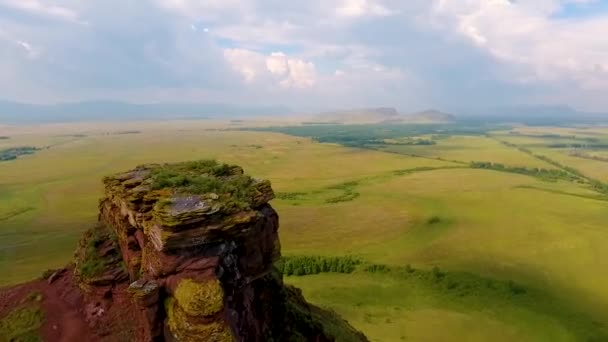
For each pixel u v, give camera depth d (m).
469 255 113.88
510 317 82.44
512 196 181.88
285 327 41.34
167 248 30.48
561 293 93.25
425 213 152.88
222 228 31.70
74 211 163.25
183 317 29.28
